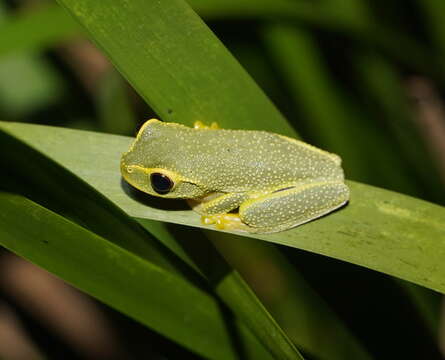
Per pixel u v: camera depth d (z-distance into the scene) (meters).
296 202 0.23
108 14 0.23
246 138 0.24
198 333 0.23
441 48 0.29
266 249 0.30
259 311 0.22
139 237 0.22
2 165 0.22
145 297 0.23
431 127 0.35
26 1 0.31
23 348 0.35
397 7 0.30
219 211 0.24
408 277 0.23
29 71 0.32
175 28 0.23
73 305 0.37
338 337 0.27
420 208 0.23
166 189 0.24
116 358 0.35
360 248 0.23
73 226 0.22
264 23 0.28
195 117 0.23
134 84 0.23
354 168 0.27
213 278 0.22
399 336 0.25
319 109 0.28
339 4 0.28
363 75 0.29
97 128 0.30
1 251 0.36
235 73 0.23
